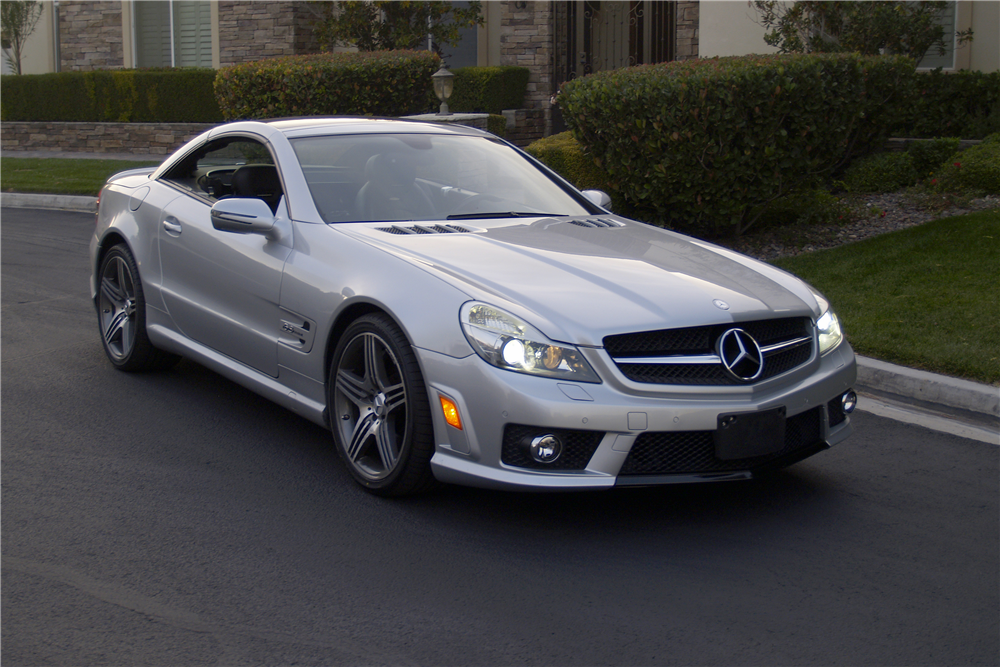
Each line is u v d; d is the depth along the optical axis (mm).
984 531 3623
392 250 3828
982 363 5336
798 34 11664
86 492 3840
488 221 4414
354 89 13812
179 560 3270
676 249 4191
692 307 3473
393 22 16219
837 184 10750
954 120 11312
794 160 8547
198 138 5273
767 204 8852
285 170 4477
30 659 2656
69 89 18750
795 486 4051
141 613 2916
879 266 7488
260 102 14148
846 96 8695
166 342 5105
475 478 3352
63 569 3191
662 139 8320
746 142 8289
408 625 2871
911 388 5324
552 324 3312
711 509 3781
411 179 4602
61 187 13359
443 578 3162
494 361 3295
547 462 3281
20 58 20828
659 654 2734
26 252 9305
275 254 4242
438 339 3426
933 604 3062
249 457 4246
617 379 3273
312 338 3984
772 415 3467
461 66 17203
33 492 3830
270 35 17688
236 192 4781
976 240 7832
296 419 4781
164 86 17766
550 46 15406
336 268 3910
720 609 2996
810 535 3555
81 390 5168
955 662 2730
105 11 19812
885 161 10555
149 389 5211
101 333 5676
